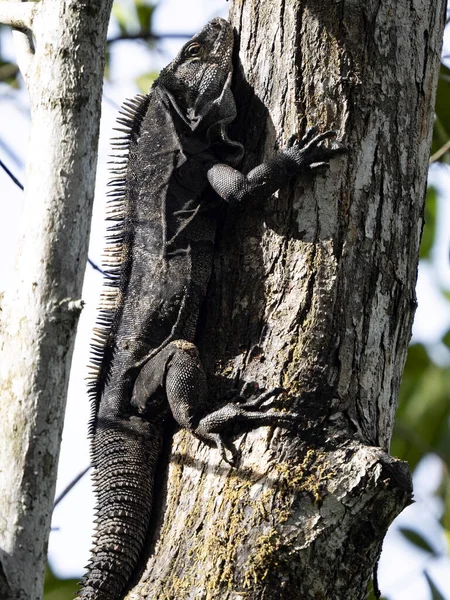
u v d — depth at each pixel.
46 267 7.07
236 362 8.84
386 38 9.29
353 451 8.05
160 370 9.63
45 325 6.94
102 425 10.08
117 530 9.05
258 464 8.13
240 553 7.84
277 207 9.05
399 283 8.89
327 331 8.48
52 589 11.38
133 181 11.09
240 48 10.23
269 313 8.76
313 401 8.30
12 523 6.55
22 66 7.94
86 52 7.61
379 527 7.92
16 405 6.81
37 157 7.39
